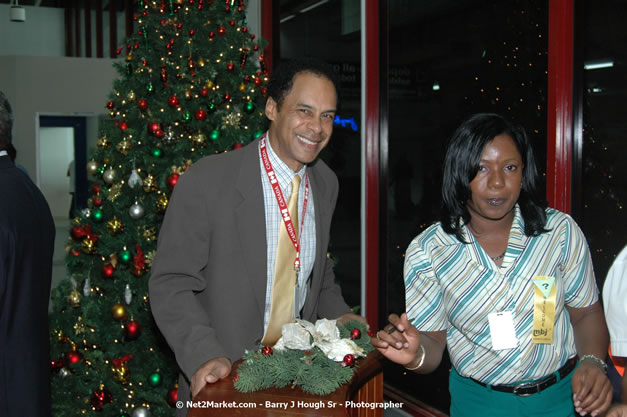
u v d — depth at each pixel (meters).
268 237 1.84
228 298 1.79
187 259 1.78
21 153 9.60
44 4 13.55
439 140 3.65
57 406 3.12
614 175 2.52
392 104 3.89
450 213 1.65
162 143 3.11
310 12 4.70
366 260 4.01
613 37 2.47
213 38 3.19
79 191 11.77
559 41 2.62
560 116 2.64
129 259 3.03
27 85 9.55
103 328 3.10
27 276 2.10
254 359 1.47
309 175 1.99
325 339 1.48
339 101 1.77
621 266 1.24
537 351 1.60
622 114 2.47
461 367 1.70
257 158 1.87
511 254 1.61
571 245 1.63
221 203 1.79
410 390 3.75
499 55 3.02
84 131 11.69
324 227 1.99
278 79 1.75
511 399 1.62
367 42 3.88
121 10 11.00
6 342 2.04
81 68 9.76
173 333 1.66
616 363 1.59
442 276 1.67
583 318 1.69
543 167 2.76
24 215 2.10
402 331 1.47
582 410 1.47
